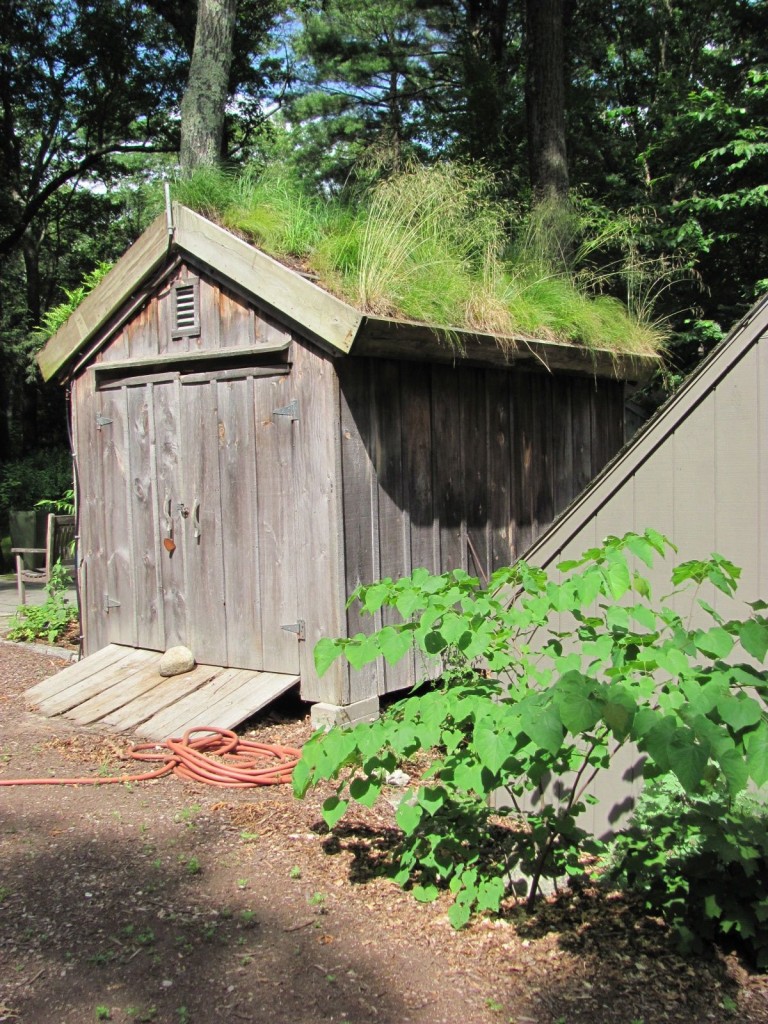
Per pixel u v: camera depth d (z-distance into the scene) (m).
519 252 8.22
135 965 2.99
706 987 2.84
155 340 6.30
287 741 5.32
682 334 12.95
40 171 22.59
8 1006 2.78
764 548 3.34
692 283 13.45
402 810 3.17
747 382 3.35
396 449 5.77
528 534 6.92
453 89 20.62
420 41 22.91
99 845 3.94
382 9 21.53
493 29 19.03
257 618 5.82
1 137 22.05
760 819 2.94
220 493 5.97
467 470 6.35
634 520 3.65
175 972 2.96
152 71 21.75
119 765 4.96
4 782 4.68
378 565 5.61
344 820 4.23
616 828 3.65
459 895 3.21
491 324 6.18
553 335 6.77
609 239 10.79
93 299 6.55
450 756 3.25
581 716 2.50
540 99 11.47
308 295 5.28
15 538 12.16
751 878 2.90
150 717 5.56
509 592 3.99
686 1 18.22
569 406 7.43
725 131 13.81
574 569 3.77
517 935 3.17
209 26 10.08
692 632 2.83
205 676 5.95
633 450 3.62
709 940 3.05
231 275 5.68
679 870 3.07
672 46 18.69
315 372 5.42
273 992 2.84
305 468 5.50
